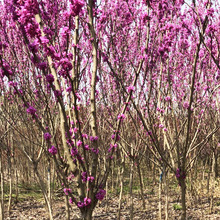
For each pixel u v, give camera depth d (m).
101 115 5.27
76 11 2.22
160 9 3.72
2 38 4.27
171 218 6.35
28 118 4.72
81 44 3.94
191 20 4.54
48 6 3.46
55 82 2.42
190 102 3.29
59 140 6.51
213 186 6.83
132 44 5.21
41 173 6.40
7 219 6.43
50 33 2.36
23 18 2.07
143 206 7.11
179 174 3.71
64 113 2.46
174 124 3.83
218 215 6.45
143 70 4.57
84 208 2.49
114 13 4.53
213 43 4.29
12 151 7.43
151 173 10.19
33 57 2.29
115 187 8.70
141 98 4.88
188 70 5.08
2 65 2.38
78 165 2.64
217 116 5.78
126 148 5.63
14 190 8.65
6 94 5.03
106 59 3.22
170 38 3.71
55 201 7.66
